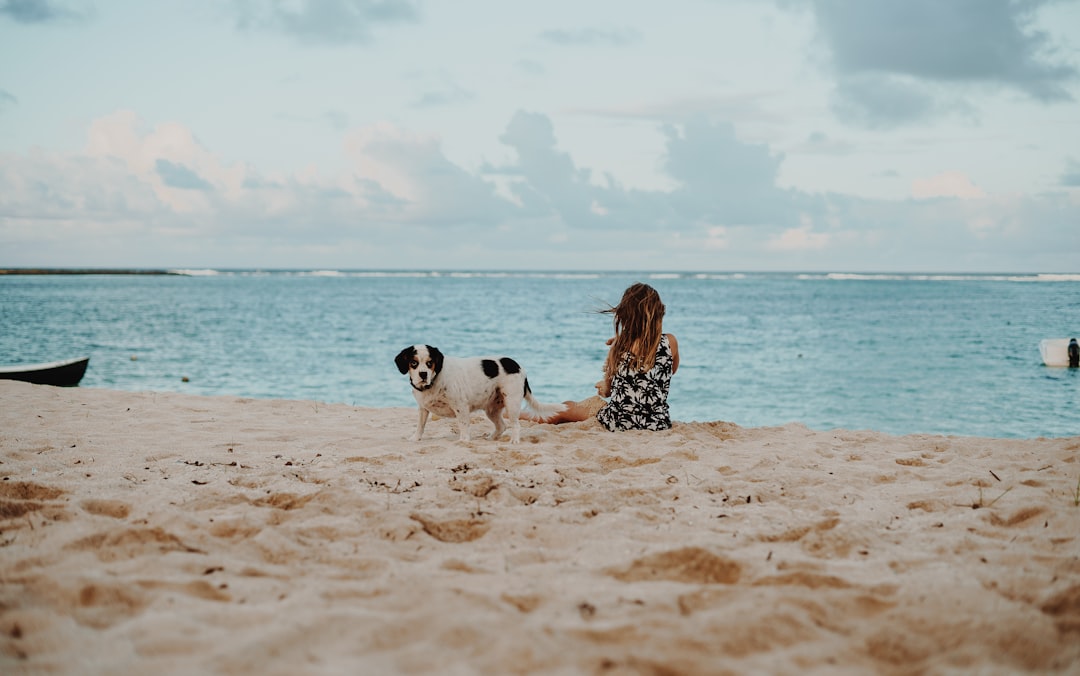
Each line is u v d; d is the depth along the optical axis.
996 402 12.39
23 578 2.50
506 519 3.48
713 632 2.19
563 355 19.92
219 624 2.21
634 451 5.58
